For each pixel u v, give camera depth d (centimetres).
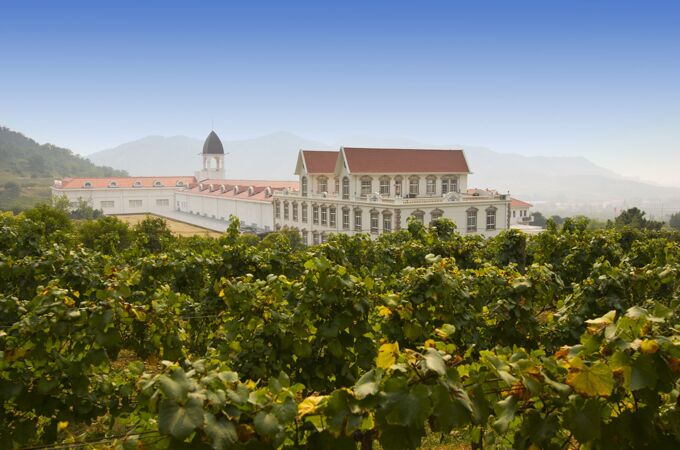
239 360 838
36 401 696
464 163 6731
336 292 823
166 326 936
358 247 2261
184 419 362
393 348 432
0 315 854
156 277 1541
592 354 473
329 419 399
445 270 1011
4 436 681
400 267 2034
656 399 443
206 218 10606
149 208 12294
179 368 394
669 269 1119
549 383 426
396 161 6356
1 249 1803
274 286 863
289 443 443
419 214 5606
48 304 732
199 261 1543
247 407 403
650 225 7588
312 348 871
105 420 748
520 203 10788
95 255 1731
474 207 6009
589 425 419
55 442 706
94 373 789
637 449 452
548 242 2138
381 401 394
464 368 479
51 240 2345
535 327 978
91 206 11481
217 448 359
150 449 403
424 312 916
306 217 6938
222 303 1255
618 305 1045
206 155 13475
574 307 1077
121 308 823
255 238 4091
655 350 428
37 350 703
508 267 1098
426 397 388
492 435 530
